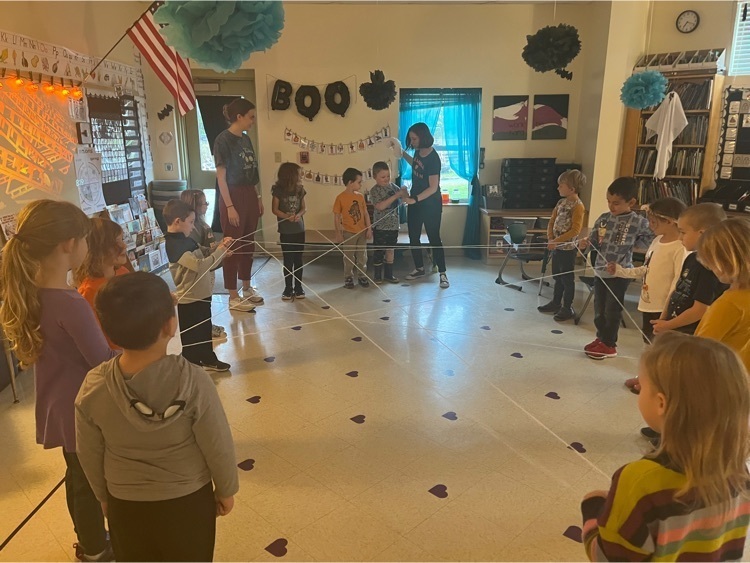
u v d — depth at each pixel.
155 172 5.49
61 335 1.48
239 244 4.08
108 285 1.17
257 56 5.43
